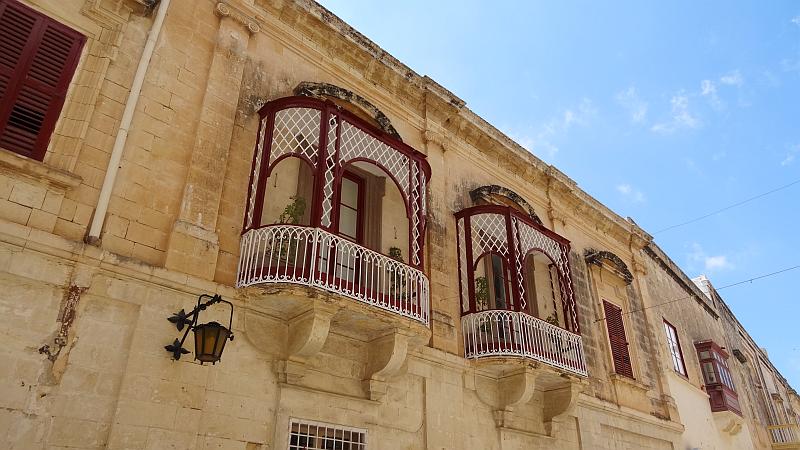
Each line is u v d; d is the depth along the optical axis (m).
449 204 13.06
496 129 14.97
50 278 6.72
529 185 15.94
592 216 17.75
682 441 17.05
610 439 14.05
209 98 9.23
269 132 9.44
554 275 14.98
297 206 9.06
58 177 7.12
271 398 8.15
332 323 9.14
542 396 12.57
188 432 7.13
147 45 8.59
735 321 31.50
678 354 20.17
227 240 8.62
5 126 7.23
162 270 7.62
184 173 8.51
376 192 11.66
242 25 10.32
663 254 22.09
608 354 15.52
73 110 7.78
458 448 10.30
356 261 10.38
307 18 11.38
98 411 6.59
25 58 7.67
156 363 7.16
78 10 8.28
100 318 6.98
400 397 9.83
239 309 8.26
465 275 12.41
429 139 13.18
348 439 8.86
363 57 12.24
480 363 11.18
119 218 7.59
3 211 6.69
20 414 6.10
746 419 24.38
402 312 9.31
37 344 6.44
